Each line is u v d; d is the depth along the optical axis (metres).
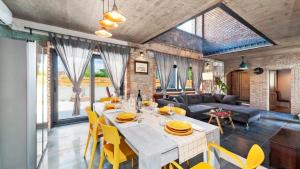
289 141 1.88
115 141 1.33
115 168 1.33
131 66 4.34
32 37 2.98
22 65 1.65
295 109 5.12
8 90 1.58
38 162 1.94
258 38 4.50
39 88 1.95
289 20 2.75
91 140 2.75
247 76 7.75
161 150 0.98
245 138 2.97
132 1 2.22
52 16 2.78
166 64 5.02
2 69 1.56
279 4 2.23
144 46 4.62
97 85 4.16
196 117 3.91
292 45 4.29
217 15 5.19
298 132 2.21
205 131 1.33
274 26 3.02
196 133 1.28
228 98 5.14
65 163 2.00
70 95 4.05
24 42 1.66
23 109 1.65
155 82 4.96
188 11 2.52
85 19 2.90
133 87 4.38
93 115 1.93
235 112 3.87
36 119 1.81
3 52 1.56
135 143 1.07
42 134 2.12
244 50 4.99
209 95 5.61
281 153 1.82
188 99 4.94
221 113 3.53
